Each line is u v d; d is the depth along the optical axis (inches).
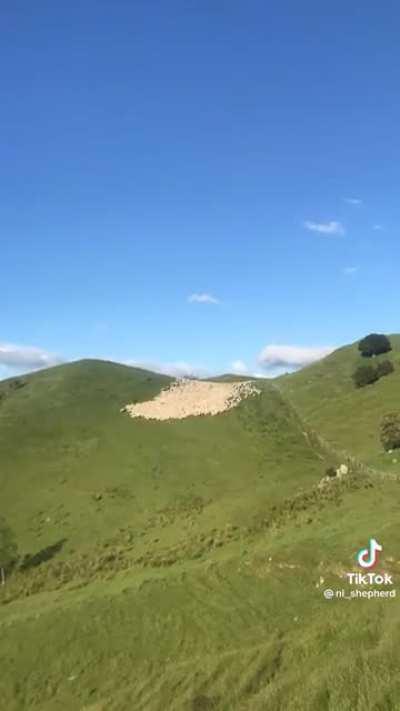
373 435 4013.3
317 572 1611.7
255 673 1085.8
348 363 6555.1
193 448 3742.6
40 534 2920.8
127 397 4712.1
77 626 1697.8
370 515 1907.0
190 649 1469.0
